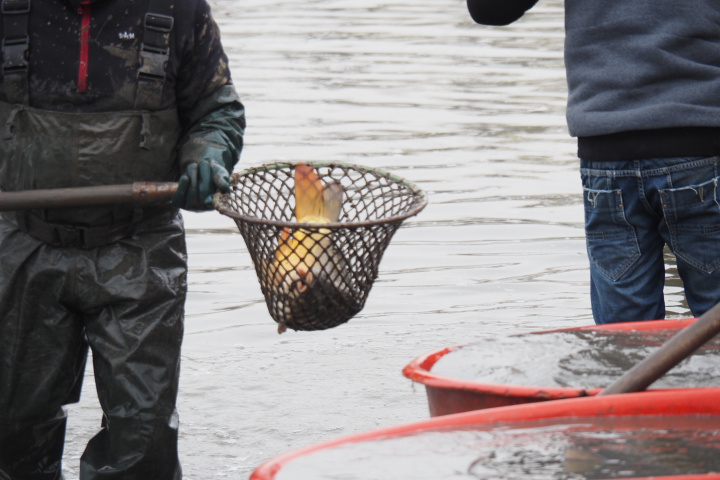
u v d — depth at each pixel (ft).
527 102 84.33
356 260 21.01
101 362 23.24
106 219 22.84
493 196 57.72
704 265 25.71
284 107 80.89
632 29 25.27
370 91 88.28
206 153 22.93
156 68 22.62
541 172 62.95
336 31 123.34
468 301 42.14
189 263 47.14
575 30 25.96
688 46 25.02
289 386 33.81
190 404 32.32
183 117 23.88
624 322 25.68
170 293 23.40
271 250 21.04
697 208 25.34
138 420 22.90
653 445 16.02
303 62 102.37
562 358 21.58
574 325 39.17
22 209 22.24
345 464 15.46
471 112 80.43
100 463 23.66
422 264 46.96
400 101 84.17
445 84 91.81
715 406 17.33
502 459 15.58
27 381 23.62
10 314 23.36
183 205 22.25
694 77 24.97
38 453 24.62
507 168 63.77
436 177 61.31
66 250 23.07
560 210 55.26
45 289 23.20
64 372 23.77
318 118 77.05
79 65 22.52
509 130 74.38
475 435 16.56
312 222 20.68
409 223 52.90
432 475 15.03
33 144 22.68
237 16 137.39
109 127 22.63
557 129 74.84
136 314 23.13
